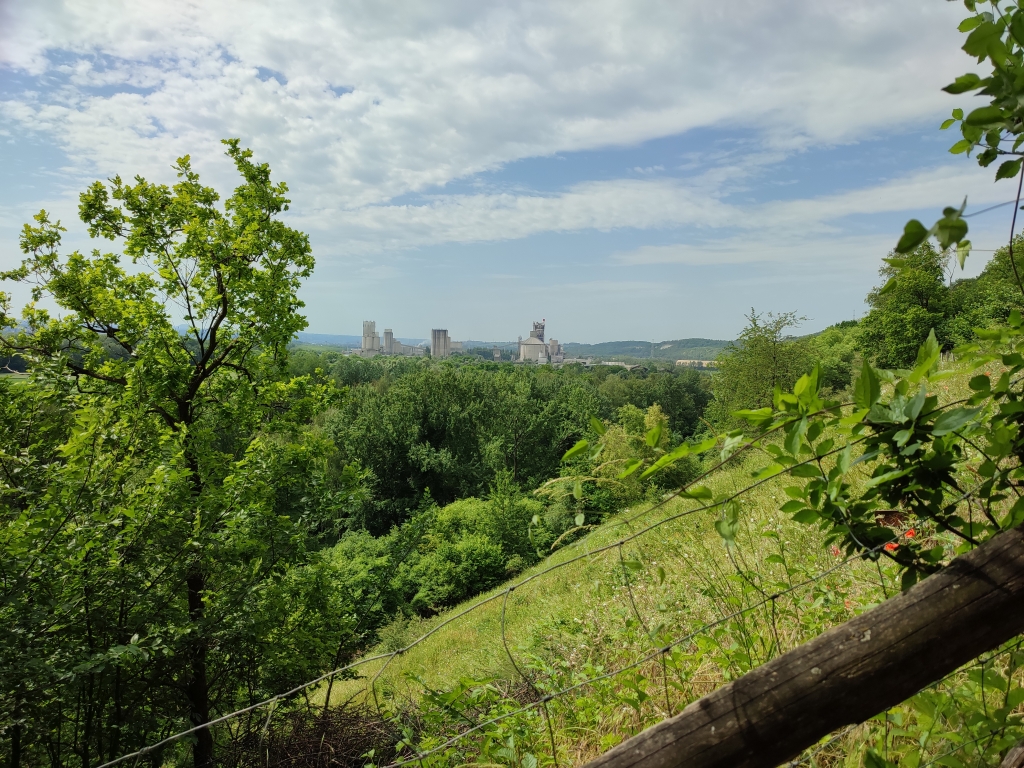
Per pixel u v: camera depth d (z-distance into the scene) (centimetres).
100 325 927
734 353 2594
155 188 950
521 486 4603
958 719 151
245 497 768
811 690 108
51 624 506
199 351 1002
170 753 609
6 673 430
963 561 112
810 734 109
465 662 712
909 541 137
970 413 113
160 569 643
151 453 669
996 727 137
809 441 126
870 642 108
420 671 820
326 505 864
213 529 702
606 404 7231
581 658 370
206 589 768
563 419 5178
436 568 2561
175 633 591
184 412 913
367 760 480
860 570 268
